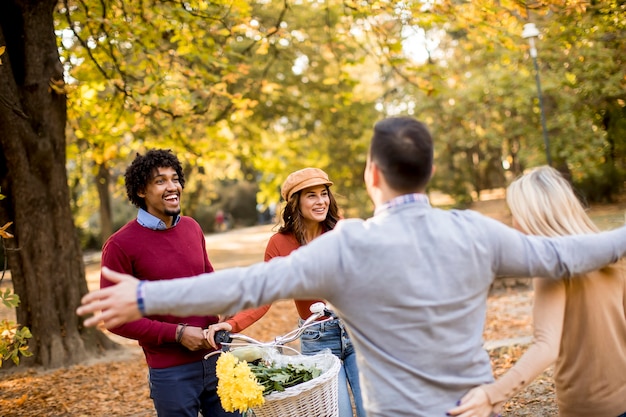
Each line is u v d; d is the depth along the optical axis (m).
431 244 1.97
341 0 9.55
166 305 1.87
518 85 16.34
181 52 8.05
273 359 3.24
